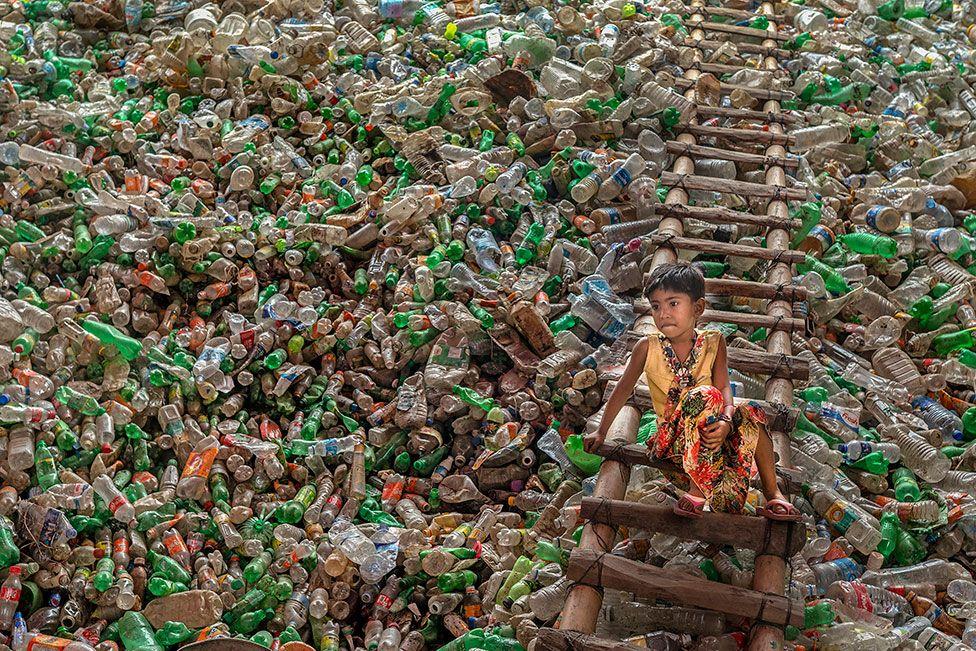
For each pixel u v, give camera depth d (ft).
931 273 22.50
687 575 13.60
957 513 17.03
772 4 32.17
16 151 22.43
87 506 16.90
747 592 13.28
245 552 16.94
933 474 18.15
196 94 25.40
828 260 22.45
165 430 18.65
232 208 22.33
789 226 21.53
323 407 19.61
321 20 27.45
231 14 26.84
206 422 18.97
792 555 13.80
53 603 15.93
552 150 23.99
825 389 19.30
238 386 19.81
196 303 21.16
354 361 20.25
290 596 16.46
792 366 17.44
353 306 21.18
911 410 19.69
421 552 16.76
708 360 13.53
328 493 18.20
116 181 22.97
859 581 15.88
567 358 19.22
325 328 20.16
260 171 23.31
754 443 13.39
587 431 17.65
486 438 18.81
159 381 18.95
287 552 16.90
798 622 13.11
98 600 15.89
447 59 26.86
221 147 23.65
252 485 18.22
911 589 16.05
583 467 18.01
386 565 16.66
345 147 24.00
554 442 18.42
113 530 17.12
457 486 18.37
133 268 20.89
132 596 15.75
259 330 20.10
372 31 27.94
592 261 21.43
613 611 14.79
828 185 24.21
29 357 19.08
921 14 31.27
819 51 29.25
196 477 17.66
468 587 16.58
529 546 16.81
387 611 16.48
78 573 16.16
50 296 20.02
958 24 31.30
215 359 19.39
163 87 25.68
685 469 13.38
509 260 21.31
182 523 17.17
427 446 18.95
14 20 27.71
